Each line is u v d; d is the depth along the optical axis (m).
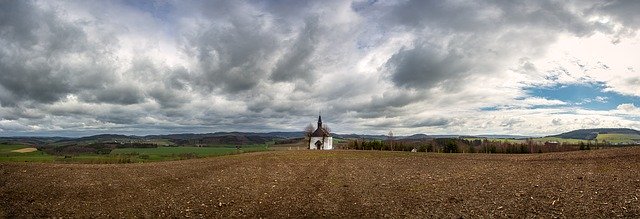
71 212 19.61
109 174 34.38
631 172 30.20
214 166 41.72
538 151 104.38
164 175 33.88
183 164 44.91
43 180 29.48
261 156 56.75
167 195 24.34
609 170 32.28
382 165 43.25
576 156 45.25
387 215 19.11
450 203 21.47
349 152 68.81
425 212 19.55
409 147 113.38
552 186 25.61
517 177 30.84
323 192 25.66
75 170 36.62
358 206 21.23
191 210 20.28
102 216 18.92
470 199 22.39
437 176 32.97
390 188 27.03
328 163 45.81
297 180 31.28
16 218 17.97
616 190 23.05
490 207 20.17
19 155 82.12
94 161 56.78
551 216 17.92
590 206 19.41
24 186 26.58
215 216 19.11
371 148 114.81
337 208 20.86
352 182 30.03
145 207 20.92
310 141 115.44
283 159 50.97
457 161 47.44
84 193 24.81
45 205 21.05
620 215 17.56
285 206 21.42
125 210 20.22
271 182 30.11
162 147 147.50
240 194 24.83
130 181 30.14
